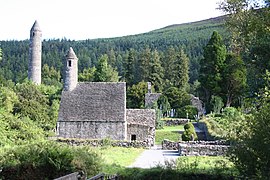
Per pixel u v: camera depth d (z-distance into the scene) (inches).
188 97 2970.0
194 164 708.0
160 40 7027.6
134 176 627.8
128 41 7283.5
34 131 1357.0
